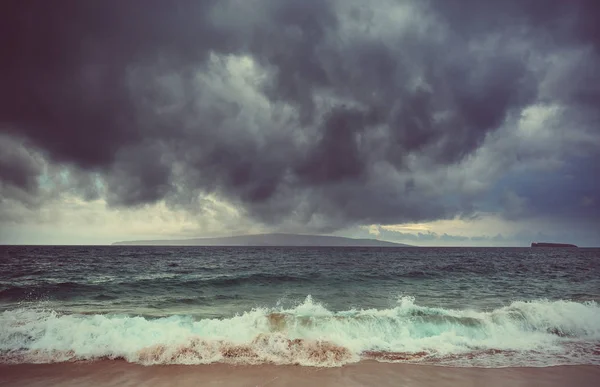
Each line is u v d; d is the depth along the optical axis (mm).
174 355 7500
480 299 16641
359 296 17500
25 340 8281
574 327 9805
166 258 59125
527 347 8352
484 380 6262
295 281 23375
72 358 7406
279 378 6340
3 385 6039
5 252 76375
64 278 25328
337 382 6141
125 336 8492
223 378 6348
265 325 9648
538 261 55250
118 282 22375
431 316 10195
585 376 6504
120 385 6031
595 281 25219
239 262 49125
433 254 88938
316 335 8977
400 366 7004
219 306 14594
